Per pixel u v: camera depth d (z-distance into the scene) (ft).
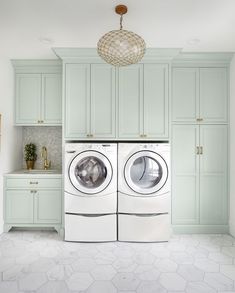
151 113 10.21
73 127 10.21
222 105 10.74
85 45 9.57
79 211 9.73
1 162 10.50
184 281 7.00
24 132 12.59
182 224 10.73
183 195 10.73
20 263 8.05
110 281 7.02
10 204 10.71
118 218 9.82
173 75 10.70
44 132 12.57
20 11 7.13
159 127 10.21
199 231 10.73
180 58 10.57
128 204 9.73
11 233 10.71
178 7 6.88
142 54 6.74
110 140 10.37
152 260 8.27
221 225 10.75
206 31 8.38
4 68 10.55
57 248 9.23
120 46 6.40
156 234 9.75
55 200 10.63
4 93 10.56
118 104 10.20
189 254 8.71
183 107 10.73
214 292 6.47
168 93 10.19
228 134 10.73
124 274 7.39
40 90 11.33
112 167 9.71
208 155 10.73
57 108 11.34
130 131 10.23
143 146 9.68
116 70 10.20
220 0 6.55
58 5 6.81
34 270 7.61
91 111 10.20
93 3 6.70
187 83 10.71
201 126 10.73
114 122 10.20
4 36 8.77
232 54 10.40
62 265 7.93
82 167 9.84
